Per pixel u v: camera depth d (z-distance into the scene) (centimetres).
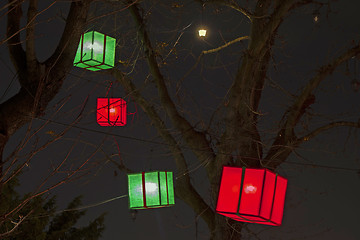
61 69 536
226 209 743
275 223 762
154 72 1064
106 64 802
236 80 973
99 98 1020
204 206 1062
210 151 1045
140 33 1033
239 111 1010
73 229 1638
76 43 545
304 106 1027
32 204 1432
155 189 895
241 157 1011
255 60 953
